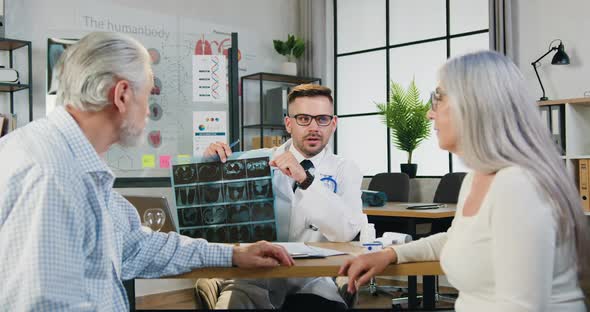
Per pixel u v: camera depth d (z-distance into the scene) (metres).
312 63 6.27
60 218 1.04
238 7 5.96
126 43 1.23
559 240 1.15
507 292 1.13
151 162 4.23
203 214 2.14
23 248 1.01
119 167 4.13
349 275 1.59
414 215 3.93
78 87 1.19
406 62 5.91
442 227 4.34
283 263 1.62
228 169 2.15
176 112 4.38
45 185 1.04
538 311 1.10
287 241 2.24
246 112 6.03
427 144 5.71
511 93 1.22
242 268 1.65
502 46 4.94
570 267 1.18
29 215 1.02
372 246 1.88
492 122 1.21
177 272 1.65
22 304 0.99
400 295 4.73
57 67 1.24
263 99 6.09
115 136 1.26
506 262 1.13
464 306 1.28
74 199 1.08
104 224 1.19
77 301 1.06
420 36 5.80
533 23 4.91
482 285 1.23
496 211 1.17
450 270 1.31
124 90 1.22
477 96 1.22
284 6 6.40
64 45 4.14
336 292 2.14
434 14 5.69
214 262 1.64
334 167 2.44
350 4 6.36
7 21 4.49
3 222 1.03
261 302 2.08
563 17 4.74
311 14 6.27
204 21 5.63
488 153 1.21
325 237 2.23
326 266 1.62
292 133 2.45
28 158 1.07
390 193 4.98
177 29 5.36
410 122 5.41
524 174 1.15
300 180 2.15
